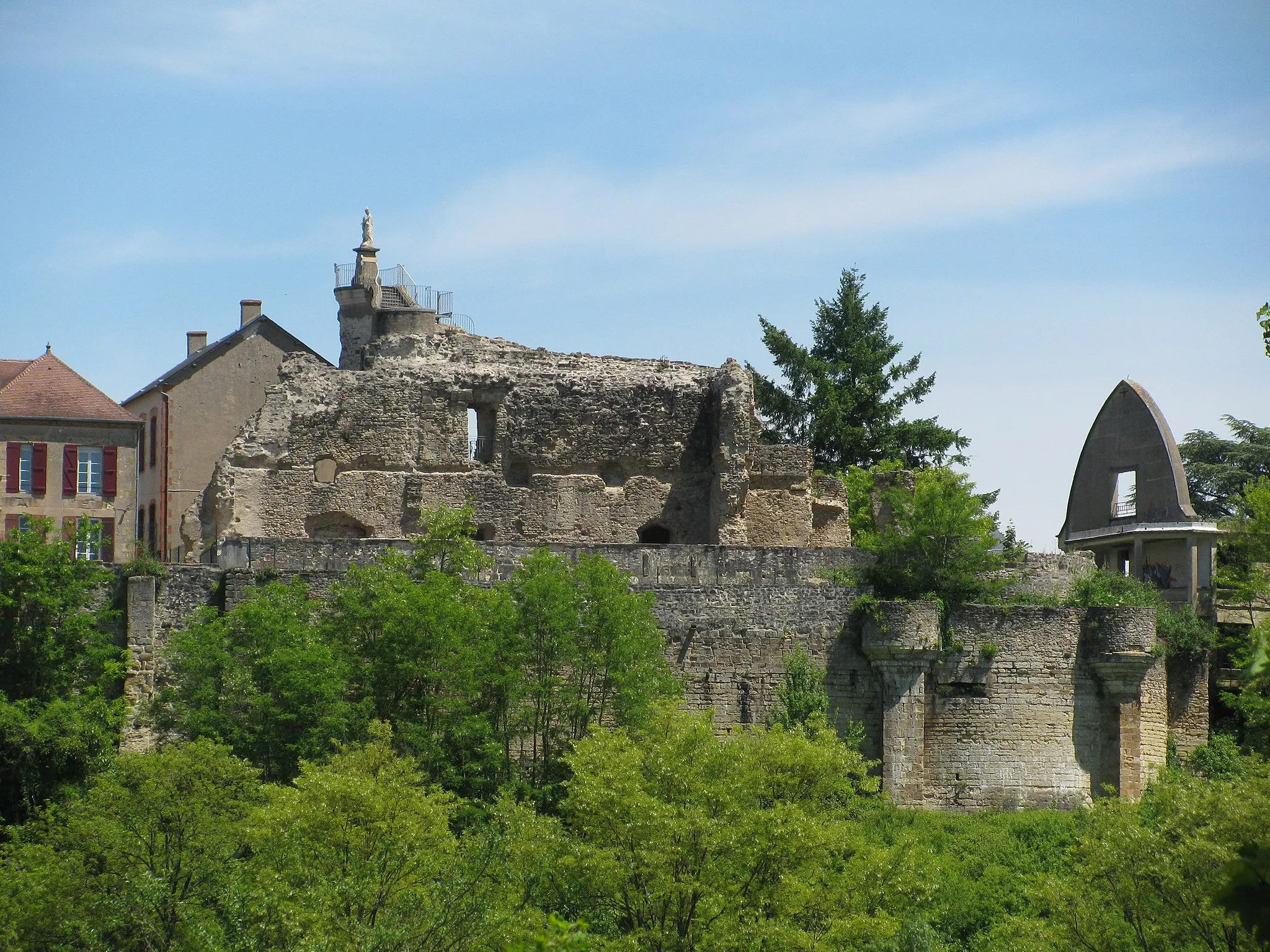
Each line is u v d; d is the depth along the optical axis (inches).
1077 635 2434.8
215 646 2170.3
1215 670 2588.6
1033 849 2212.1
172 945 1727.4
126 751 2202.3
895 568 2476.6
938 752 2390.5
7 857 1889.8
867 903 1875.0
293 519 2748.5
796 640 2405.3
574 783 1886.1
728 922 1768.0
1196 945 1807.3
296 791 1777.8
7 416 2664.9
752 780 1940.2
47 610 2249.0
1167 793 1948.8
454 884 1675.7
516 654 2197.3
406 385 2805.1
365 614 2218.3
